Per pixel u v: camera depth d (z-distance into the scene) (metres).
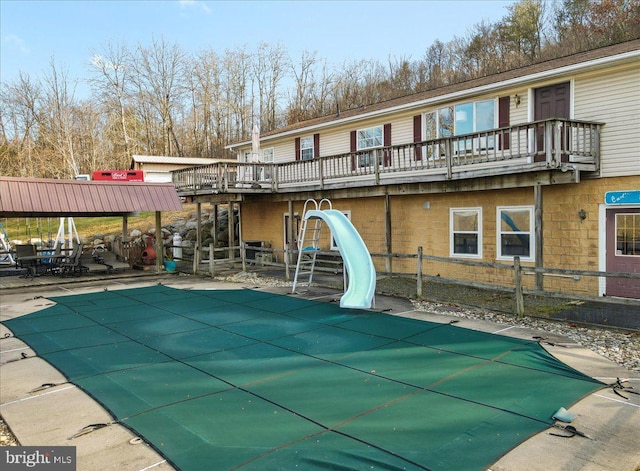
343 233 10.38
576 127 9.80
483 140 12.45
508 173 10.28
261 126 45.12
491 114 12.28
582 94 10.48
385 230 14.28
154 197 14.95
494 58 38.38
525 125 9.84
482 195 12.05
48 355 6.51
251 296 10.80
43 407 4.74
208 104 44.22
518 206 11.35
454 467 3.43
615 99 9.94
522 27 36.97
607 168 10.02
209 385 5.23
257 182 16.34
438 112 13.48
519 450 3.68
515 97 11.69
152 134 43.31
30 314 9.25
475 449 3.69
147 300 10.55
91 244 21.30
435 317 8.34
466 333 7.21
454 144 13.01
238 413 4.45
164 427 4.18
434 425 4.11
